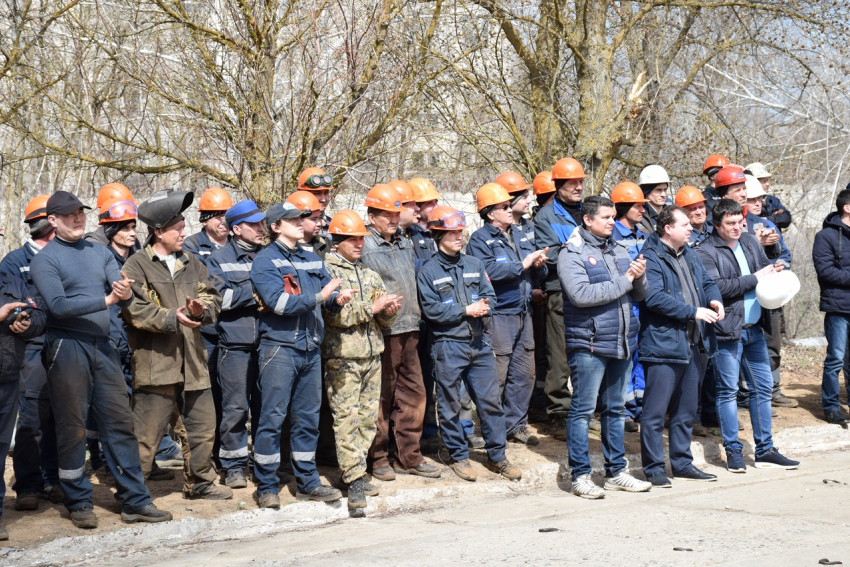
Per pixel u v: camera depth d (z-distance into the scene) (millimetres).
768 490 6223
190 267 5746
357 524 5703
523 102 11375
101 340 5250
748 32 12547
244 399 6105
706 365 7688
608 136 10617
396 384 6586
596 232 6242
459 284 6555
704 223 8273
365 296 6043
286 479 6328
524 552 4605
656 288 6352
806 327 14945
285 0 9195
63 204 5090
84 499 5277
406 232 7297
